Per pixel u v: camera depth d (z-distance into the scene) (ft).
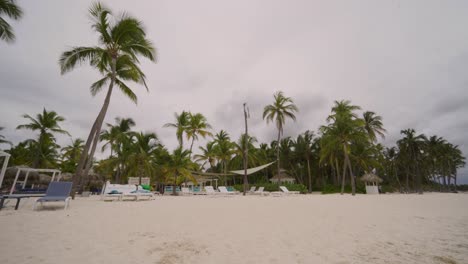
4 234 11.48
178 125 95.45
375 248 10.02
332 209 25.63
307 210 24.48
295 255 8.96
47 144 86.48
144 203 32.14
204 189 70.54
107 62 45.75
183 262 7.99
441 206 28.96
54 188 23.48
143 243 10.50
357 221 17.22
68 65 38.52
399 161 147.33
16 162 91.50
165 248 9.75
